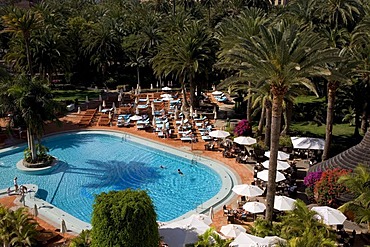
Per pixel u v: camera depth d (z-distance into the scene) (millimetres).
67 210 26922
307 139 34344
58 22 71188
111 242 16766
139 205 16953
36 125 31781
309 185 25797
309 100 52406
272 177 22625
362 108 40781
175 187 30562
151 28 67250
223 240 19219
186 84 51094
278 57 20844
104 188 30391
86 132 43594
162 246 19266
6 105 31672
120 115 48344
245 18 38625
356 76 37969
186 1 100062
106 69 69438
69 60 61906
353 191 20812
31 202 27266
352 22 50938
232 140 38594
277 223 22203
